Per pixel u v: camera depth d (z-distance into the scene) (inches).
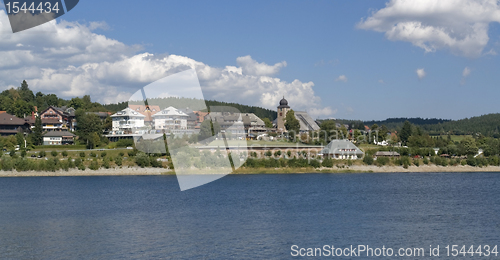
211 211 3449.8
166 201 4020.7
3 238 2488.9
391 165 6870.1
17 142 6643.7
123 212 3405.5
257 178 5905.5
